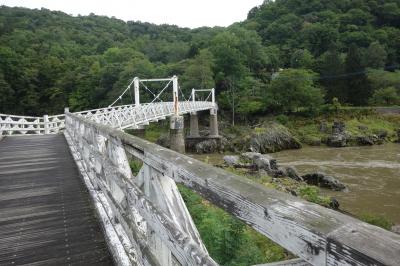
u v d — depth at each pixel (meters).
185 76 52.59
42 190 5.15
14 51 65.69
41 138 12.62
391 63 71.00
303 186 14.72
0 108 55.69
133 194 2.02
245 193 0.93
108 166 2.94
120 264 2.39
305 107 45.66
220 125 43.34
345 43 77.62
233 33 69.12
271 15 103.12
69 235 3.45
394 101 51.75
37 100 58.19
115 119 17.50
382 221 9.97
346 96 52.94
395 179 18.20
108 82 54.88
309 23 86.69
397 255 0.53
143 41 95.81
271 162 19.95
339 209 12.82
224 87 54.44
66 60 68.62
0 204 4.50
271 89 46.88
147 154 1.88
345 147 33.25
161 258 1.83
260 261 4.95
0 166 7.07
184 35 108.31
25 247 3.21
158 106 25.42
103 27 116.88
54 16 116.81
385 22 86.00
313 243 0.68
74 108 56.03
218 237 4.98
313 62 64.50
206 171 1.21
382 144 34.47
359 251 0.57
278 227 0.79
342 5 94.81
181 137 27.11
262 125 40.31
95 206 4.00
